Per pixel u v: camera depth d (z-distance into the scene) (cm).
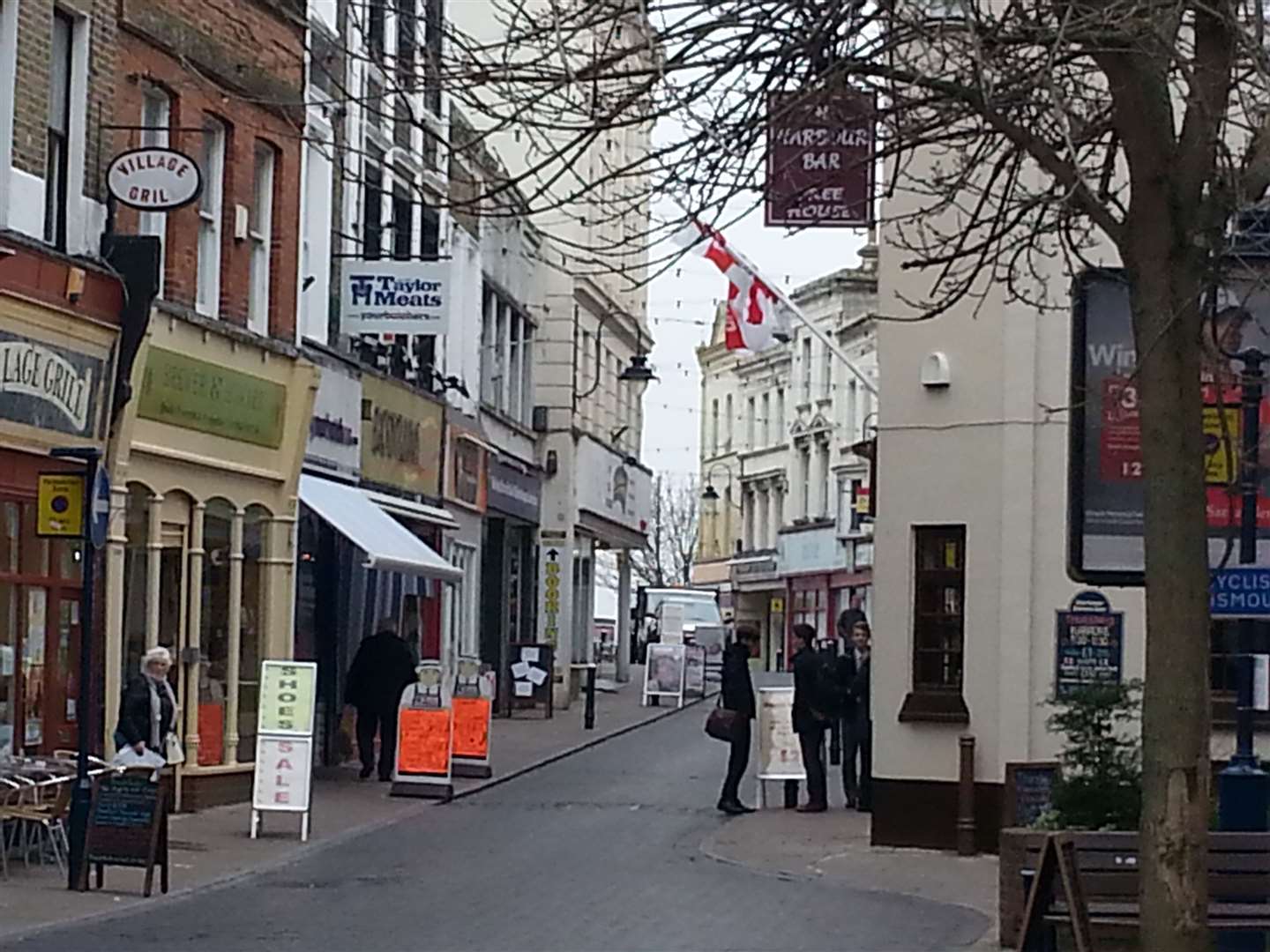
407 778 2412
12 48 1777
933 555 1919
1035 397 1858
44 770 1630
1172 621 952
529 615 4775
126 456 1959
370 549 2464
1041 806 1669
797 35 1066
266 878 1666
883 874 1744
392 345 3169
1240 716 1309
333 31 2556
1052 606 1856
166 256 2106
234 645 2259
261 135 2327
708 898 1573
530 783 2717
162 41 2053
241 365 2245
